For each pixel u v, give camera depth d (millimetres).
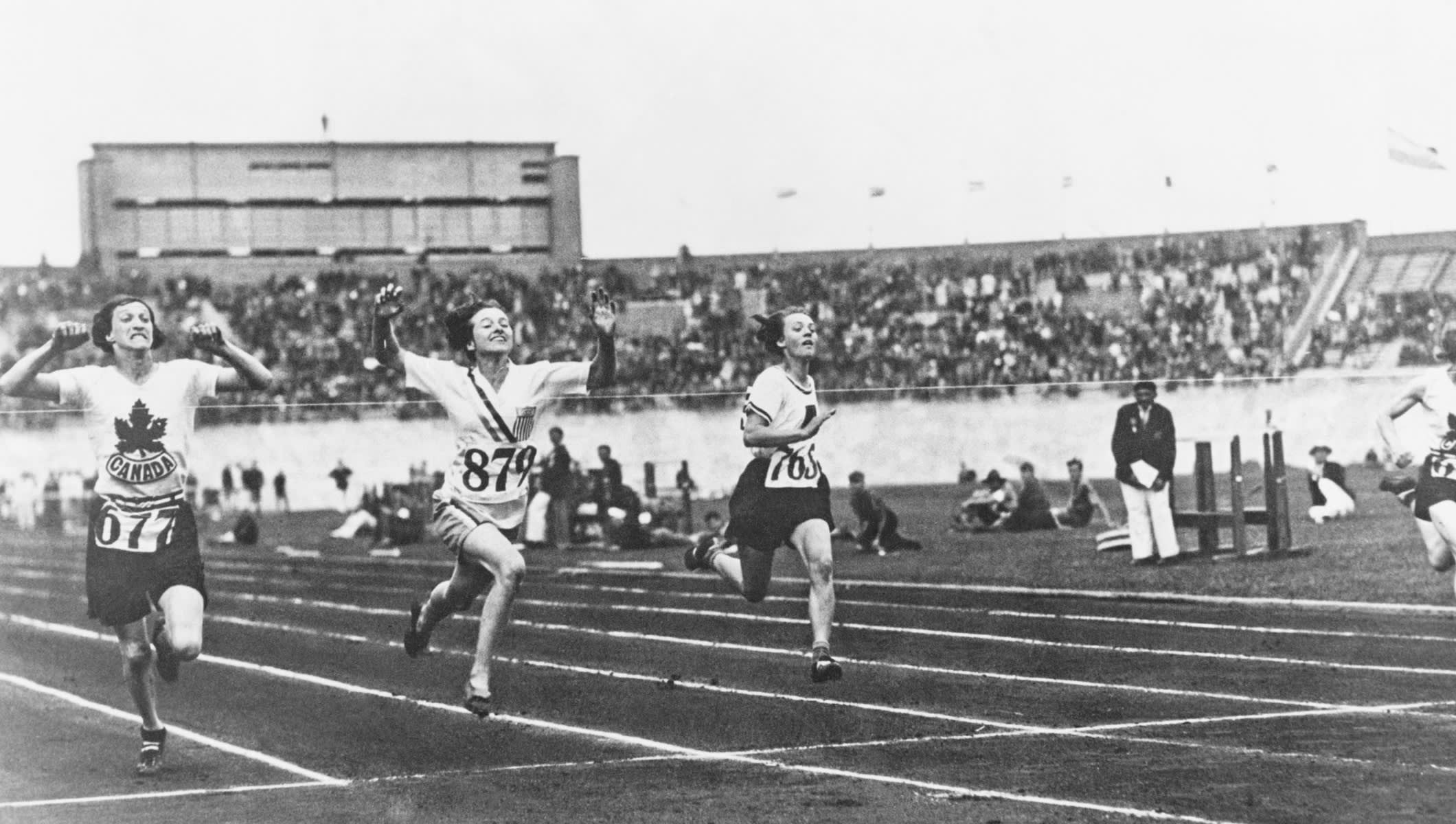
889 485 29094
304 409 30734
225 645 11859
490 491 7090
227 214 37906
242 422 30438
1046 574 15023
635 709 8195
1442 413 9602
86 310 36531
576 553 20406
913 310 36875
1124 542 16781
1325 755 6414
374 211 38438
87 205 37188
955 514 21859
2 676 10367
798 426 8258
